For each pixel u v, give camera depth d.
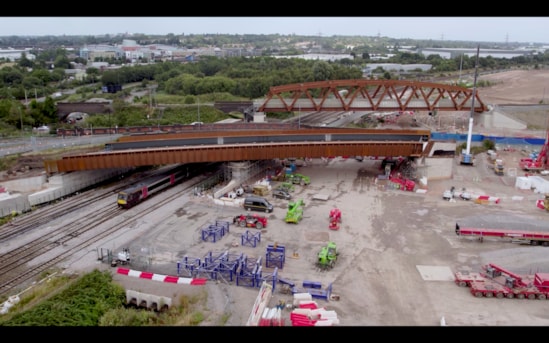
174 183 86.38
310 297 44.56
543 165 96.88
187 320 39.97
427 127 146.62
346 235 62.53
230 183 82.56
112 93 185.62
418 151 91.44
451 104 145.75
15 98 164.75
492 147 113.25
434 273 51.69
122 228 63.84
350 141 90.88
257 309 41.53
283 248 53.91
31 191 74.75
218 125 117.75
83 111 142.38
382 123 155.75
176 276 50.00
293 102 129.62
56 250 56.41
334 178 91.50
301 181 86.75
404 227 65.69
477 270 52.31
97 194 79.44
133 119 136.12
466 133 124.19
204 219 67.69
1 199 67.81
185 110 151.38
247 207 71.81
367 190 83.62
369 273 51.50
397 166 97.62
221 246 58.38
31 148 86.75
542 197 80.25
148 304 43.75
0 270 51.12
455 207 74.69
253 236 59.41
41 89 183.62
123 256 52.34
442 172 91.06
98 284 46.06
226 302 43.75
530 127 141.75
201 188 81.38
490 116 142.62
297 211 68.12
